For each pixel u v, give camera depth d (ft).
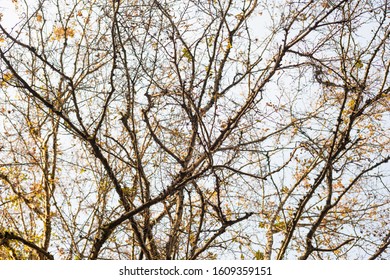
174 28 31.86
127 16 31.32
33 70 33.32
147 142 34.94
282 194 33.78
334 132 30.35
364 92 31.32
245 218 29.14
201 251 29.01
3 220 34.86
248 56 34.47
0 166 32.83
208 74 32.91
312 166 32.37
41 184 35.32
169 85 32.60
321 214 30.83
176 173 31.32
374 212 34.42
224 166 28.55
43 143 36.58
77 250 31.22
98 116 34.24
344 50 32.09
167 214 33.42
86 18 35.40
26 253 33.88
